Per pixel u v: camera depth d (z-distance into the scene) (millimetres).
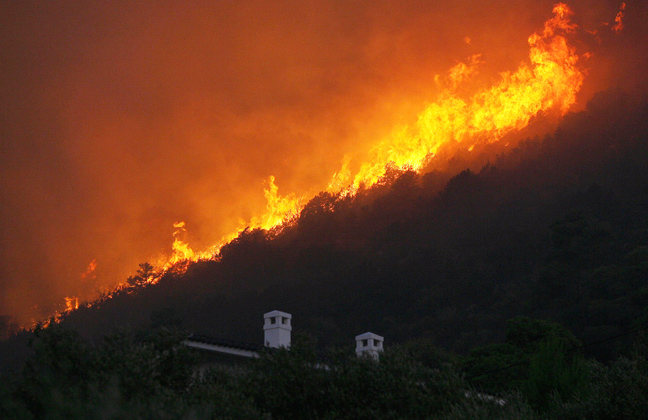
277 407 14898
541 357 21484
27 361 13539
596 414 17359
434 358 49719
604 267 87938
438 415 15023
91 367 13328
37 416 11648
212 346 18766
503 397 18312
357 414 14656
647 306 61750
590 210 130125
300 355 15898
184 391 15328
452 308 122688
